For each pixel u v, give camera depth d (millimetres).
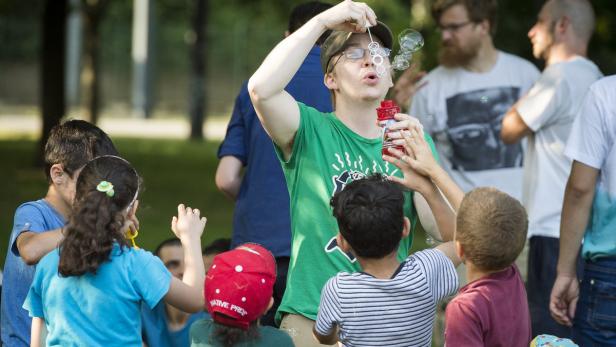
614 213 6898
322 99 7598
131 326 5719
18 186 23484
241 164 8195
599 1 18359
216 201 22844
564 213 7129
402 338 5496
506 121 8969
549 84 8750
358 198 5461
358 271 5930
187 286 5809
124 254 5727
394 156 5746
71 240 5594
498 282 5699
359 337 5492
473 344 5527
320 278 5953
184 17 46125
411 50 6230
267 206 7707
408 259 5629
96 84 33969
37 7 56312
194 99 39531
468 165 9633
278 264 7629
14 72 57219
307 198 5996
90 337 5625
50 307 5746
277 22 43531
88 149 6418
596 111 6918
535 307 8664
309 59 7672
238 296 5492
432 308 5594
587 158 6938
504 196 5672
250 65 58656
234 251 5703
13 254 6527
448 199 5699
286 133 5922
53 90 26391
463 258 5746
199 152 34719
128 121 50406
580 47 8930
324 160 5977
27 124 44000
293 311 6004
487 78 9664
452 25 9547
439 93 9734
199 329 5645
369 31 5930
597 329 7012
